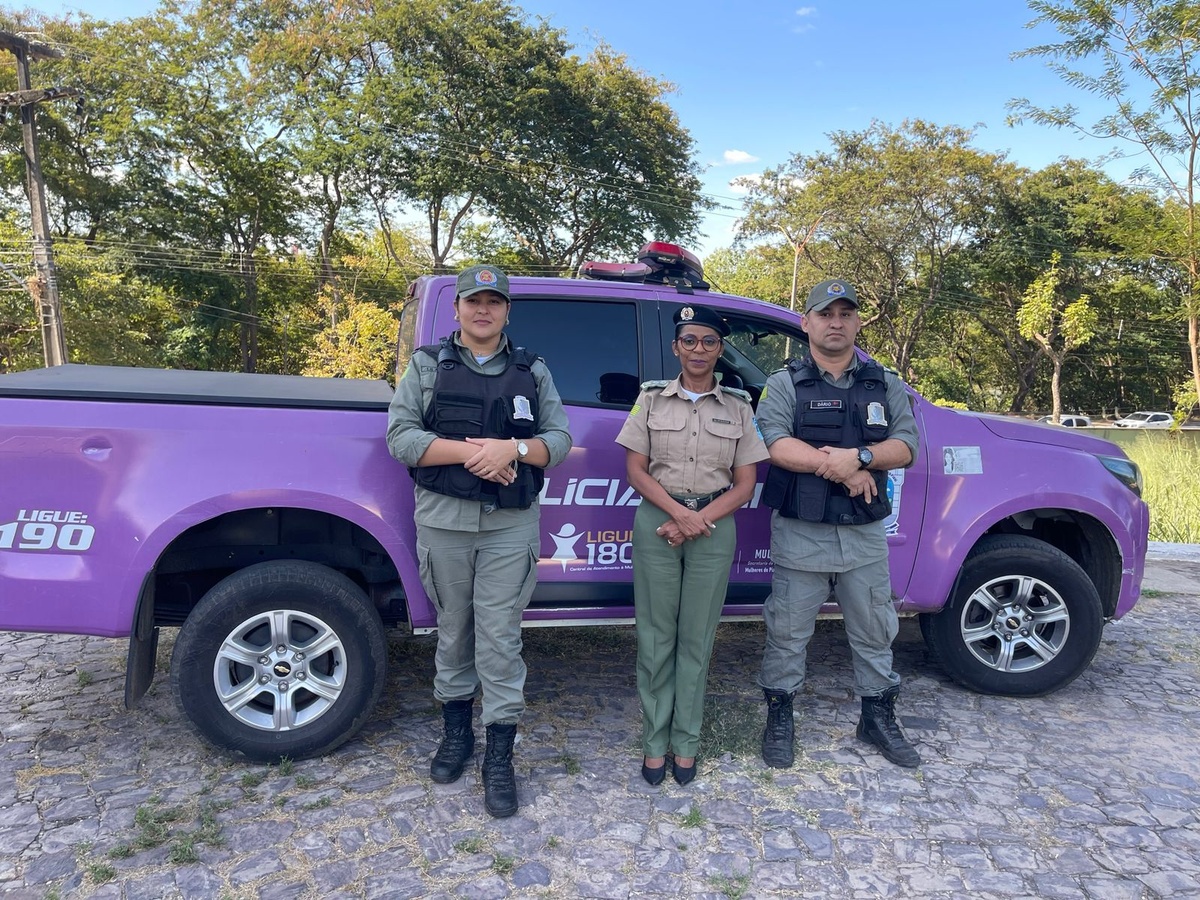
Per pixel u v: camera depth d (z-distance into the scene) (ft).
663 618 8.73
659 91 99.45
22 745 9.43
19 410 8.35
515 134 86.07
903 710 10.89
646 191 97.55
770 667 9.46
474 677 8.87
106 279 79.36
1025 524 11.82
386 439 8.39
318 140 84.48
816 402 8.87
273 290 101.76
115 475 8.46
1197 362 35.60
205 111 85.66
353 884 7.04
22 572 8.28
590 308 10.37
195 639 8.52
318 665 9.25
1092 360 124.88
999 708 11.02
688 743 8.82
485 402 8.04
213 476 8.61
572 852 7.55
